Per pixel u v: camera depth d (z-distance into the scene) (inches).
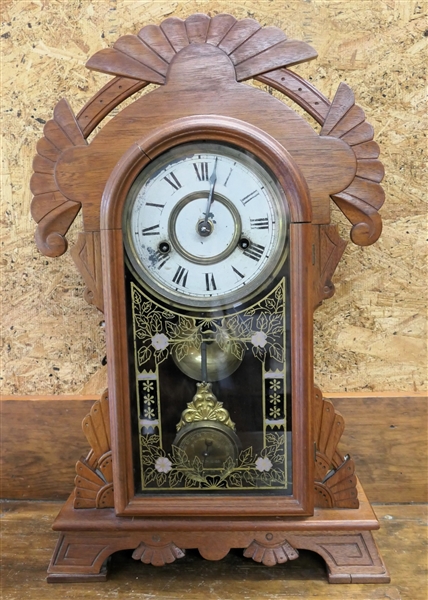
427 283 42.9
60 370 45.3
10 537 40.3
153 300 33.2
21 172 43.4
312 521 34.1
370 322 43.5
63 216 33.5
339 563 34.7
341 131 32.2
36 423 44.8
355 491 35.0
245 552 34.7
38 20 42.2
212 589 34.3
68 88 42.6
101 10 41.9
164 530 34.4
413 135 41.6
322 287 33.3
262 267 32.5
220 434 34.4
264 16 41.4
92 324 44.6
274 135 31.9
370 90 41.4
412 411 43.3
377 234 32.7
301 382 32.8
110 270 32.2
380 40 41.1
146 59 31.9
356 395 43.5
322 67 41.5
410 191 42.1
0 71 42.7
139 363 33.9
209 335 33.7
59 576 35.0
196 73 31.5
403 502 44.4
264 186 31.8
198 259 32.5
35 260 44.1
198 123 30.8
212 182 31.8
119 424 33.4
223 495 34.4
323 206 32.5
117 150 32.2
